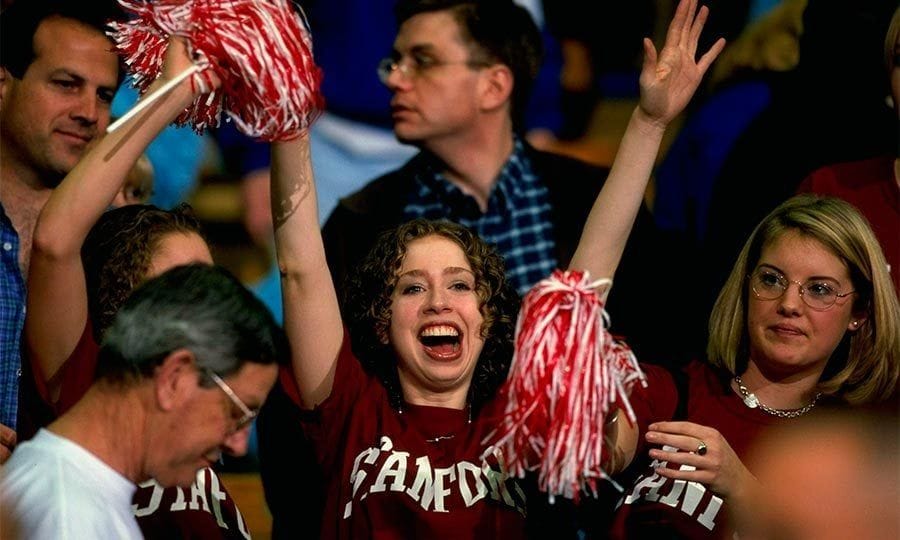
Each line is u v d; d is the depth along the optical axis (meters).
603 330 10.61
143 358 8.98
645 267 16.12
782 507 9.02
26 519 8.60
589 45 18.47
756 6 17.75
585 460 10.30
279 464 14.10
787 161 16.56
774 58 17.39
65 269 10.41
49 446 8.94
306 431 12.09
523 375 10.38
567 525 12.26
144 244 11.59
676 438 11.16
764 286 12.34
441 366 12.12
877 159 15.01
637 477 12.17
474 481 11.64
